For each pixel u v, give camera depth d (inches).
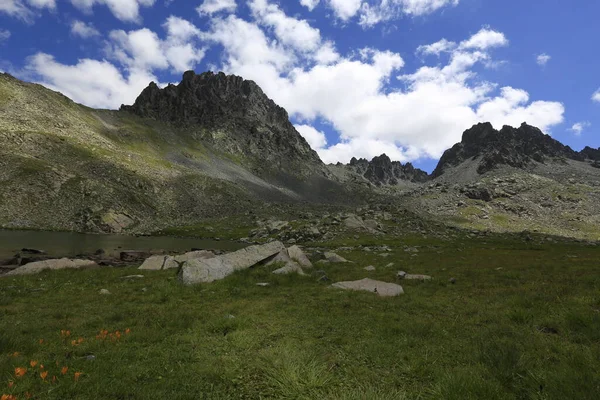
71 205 4296.3
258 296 670.5
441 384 256.5
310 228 3523.6
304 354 331.3
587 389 231.9
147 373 287.1
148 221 4906.5
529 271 1015.0
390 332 417.1
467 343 370.0
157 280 860.0
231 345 368.2
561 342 359.6
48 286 763.4
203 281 823.1
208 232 4463.6
